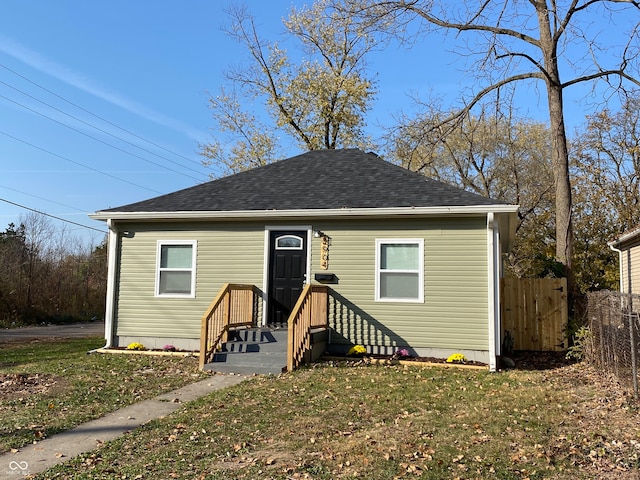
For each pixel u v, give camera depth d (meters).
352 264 11.79
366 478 4.59
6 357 11.91
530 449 5.25
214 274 12.53
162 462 5.07
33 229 31.38
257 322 12.23
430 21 16.30
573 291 13.89
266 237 12.32
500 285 13.62
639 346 7.30
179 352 12.04
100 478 4.68
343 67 28.77
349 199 11.95
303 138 28.69
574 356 11.42
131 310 12.87
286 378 9.20
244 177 14.42
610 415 6.38
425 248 11.38
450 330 11.08
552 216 27.52
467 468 4.77
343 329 11.70
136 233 13.02
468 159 29.83
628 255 17.31
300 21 27.91
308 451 5.32
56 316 25.98
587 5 14.22
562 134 14.98
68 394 7.96
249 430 6.08
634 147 23.27
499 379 9.21
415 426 6.13
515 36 15.84
